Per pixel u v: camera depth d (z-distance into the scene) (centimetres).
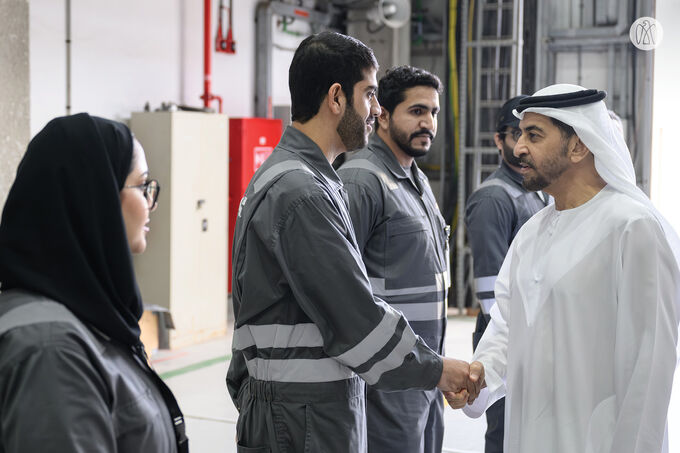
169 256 633
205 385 545
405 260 276
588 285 203
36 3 583
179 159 638
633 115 838
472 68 846
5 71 528
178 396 519
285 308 198
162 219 634
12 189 134
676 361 200
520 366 220
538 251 222
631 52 834
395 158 288
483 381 234
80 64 620
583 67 855
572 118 209
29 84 545
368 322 193
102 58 639
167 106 652
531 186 220
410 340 202
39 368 122
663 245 198
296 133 210
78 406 123
